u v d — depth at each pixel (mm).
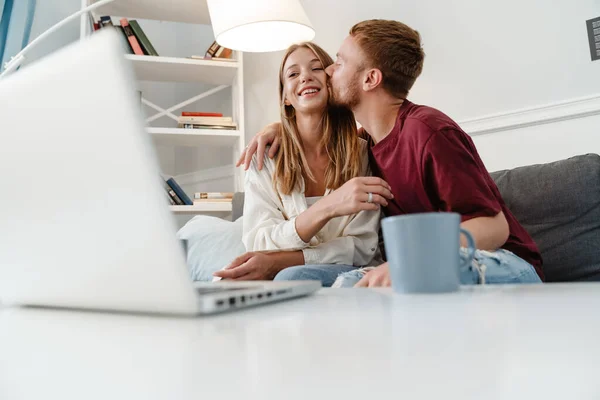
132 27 2740
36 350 272
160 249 361
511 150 2145
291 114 1534
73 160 372
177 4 2729
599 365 188
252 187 1546
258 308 432
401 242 501
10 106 391
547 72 2078
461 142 1147
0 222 444
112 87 343
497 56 2199
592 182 1489
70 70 356
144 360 233
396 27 1377
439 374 184
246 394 170
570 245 1471
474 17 2260
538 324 281
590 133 1968
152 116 2953
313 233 1323
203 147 3133
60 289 448
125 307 413
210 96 3174
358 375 188
